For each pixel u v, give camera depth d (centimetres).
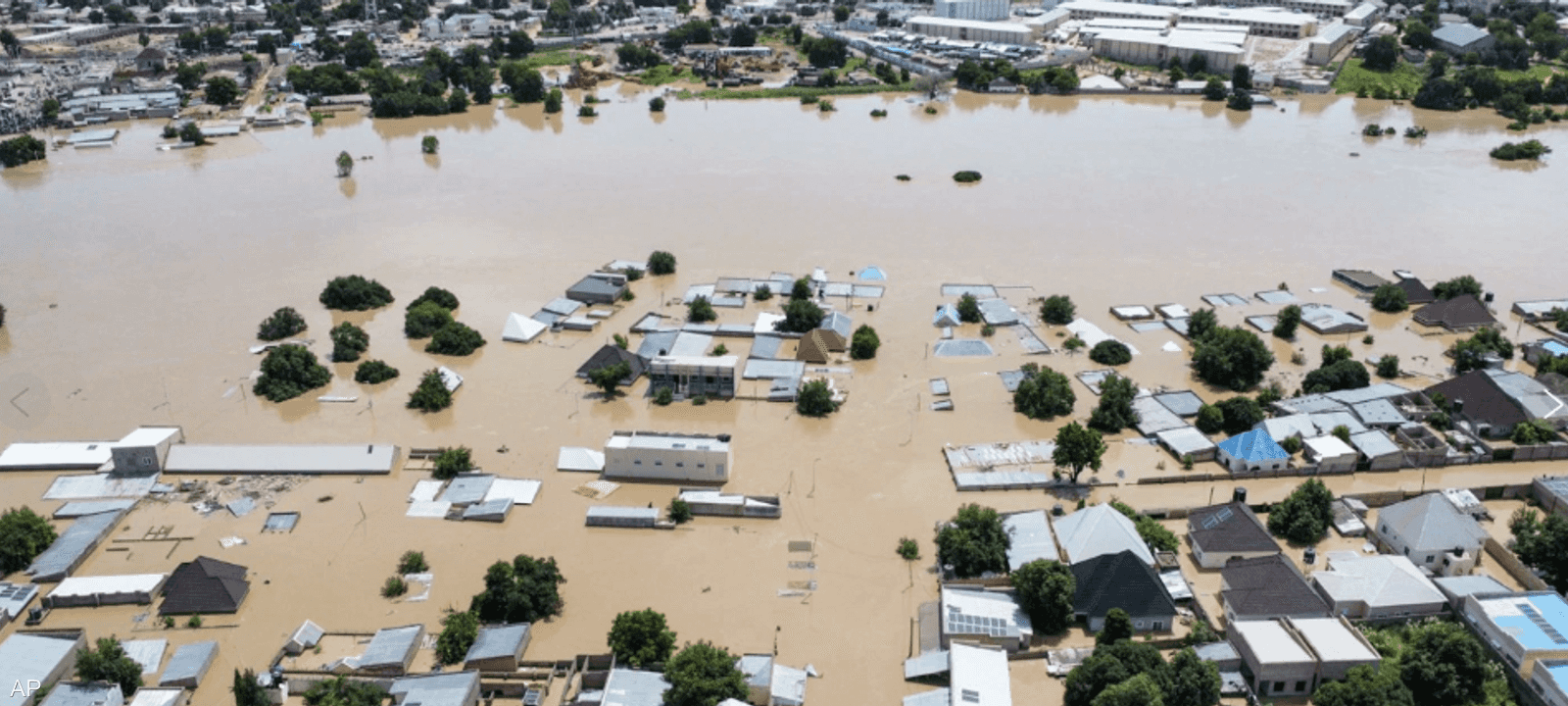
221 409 15675
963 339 17550
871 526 12644
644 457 13612
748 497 13038
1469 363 16250
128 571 11881
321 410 15675
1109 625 10294
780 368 16625
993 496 13250
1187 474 13588
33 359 17350
